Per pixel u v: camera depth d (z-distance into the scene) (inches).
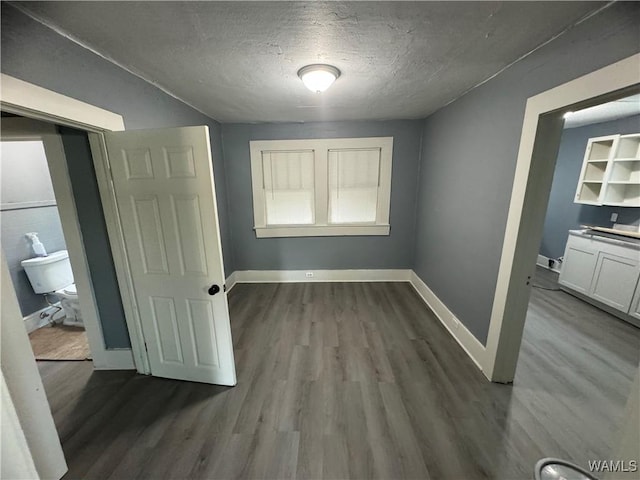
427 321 117.0
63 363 91.6
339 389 78.6
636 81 42.9
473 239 92.2
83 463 58.4
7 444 23.2
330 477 55.2
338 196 153.0
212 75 77.5
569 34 54.1
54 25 50.5
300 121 141.6
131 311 81.1
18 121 67.6
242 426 67.0
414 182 149.0
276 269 162.4
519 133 69.7
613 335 104.7
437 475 55.4
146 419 69.3
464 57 67.8
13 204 110.0
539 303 132.2
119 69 69.4
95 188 73.9
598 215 151.2
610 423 66.9
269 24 52.4
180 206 70.6
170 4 45.3
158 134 66.8
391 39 58.7
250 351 97.2
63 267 120.5
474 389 78.1
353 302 135.2
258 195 151.7
